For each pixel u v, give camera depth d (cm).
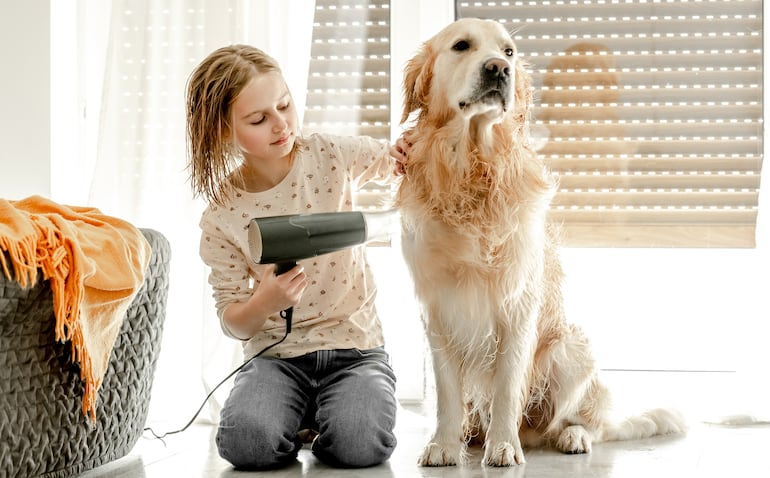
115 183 275
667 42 295
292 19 273
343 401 188
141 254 181
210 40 271
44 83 280
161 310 206
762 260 257
